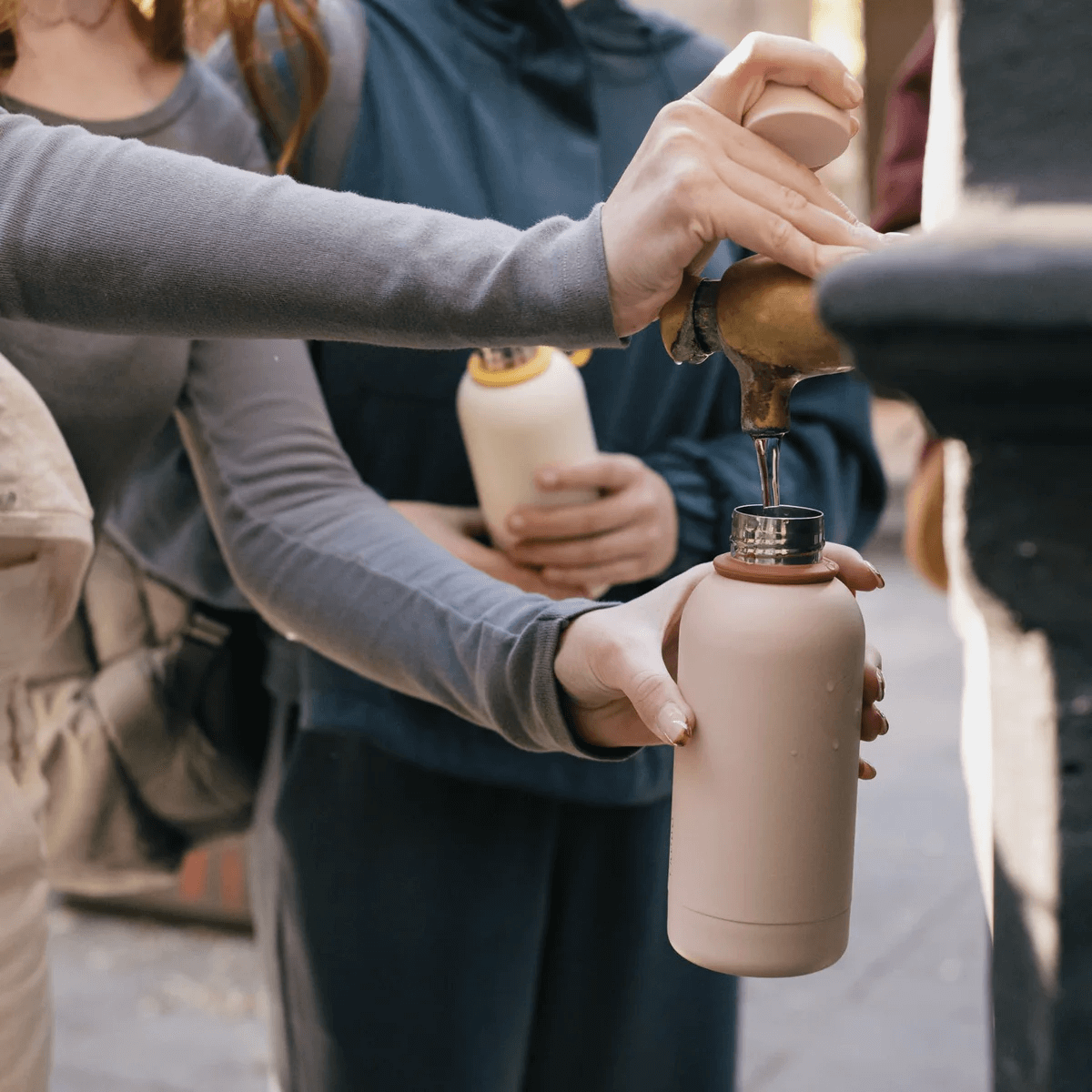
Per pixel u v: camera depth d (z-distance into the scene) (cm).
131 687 138
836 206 75
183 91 118
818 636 74
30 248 77
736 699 75
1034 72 50
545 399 125
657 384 142
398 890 129
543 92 138
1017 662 54
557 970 138
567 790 126
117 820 143
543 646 94
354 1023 130
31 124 81
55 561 103
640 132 142
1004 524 52
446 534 128
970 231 48
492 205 132
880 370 49
